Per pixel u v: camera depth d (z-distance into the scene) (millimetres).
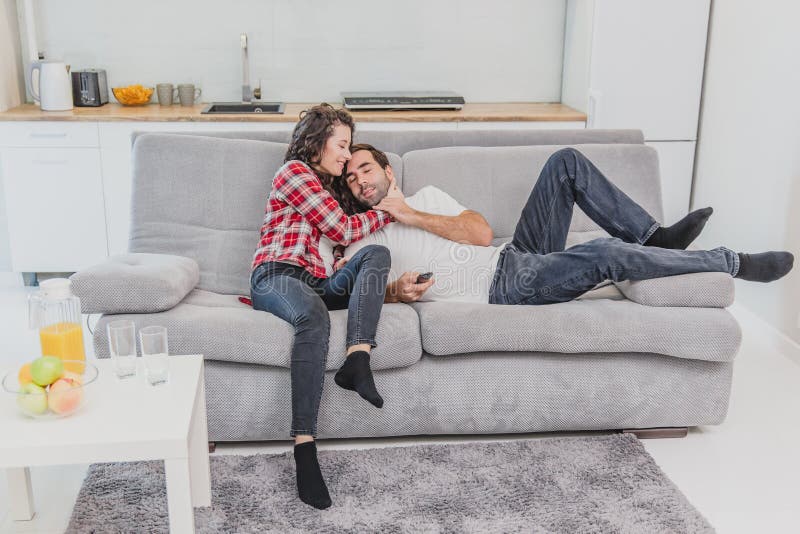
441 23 4617
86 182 4113
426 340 2484
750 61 3799
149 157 2887
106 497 2240
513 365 2547
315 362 2326
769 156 3639
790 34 3475
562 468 2422
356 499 2246
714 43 4156
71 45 4453
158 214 2859
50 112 4109
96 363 2078
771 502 2338
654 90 4246
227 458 2447
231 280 2844
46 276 4383
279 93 4648
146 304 2420
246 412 2480
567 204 2809
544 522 2152
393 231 2785
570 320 2492
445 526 2129
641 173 3072
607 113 4262
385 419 2527
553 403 2568
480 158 3008
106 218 4168
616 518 2176
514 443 2564
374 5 4559
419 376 2521
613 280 2594
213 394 2469
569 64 4598
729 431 2750
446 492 2287
